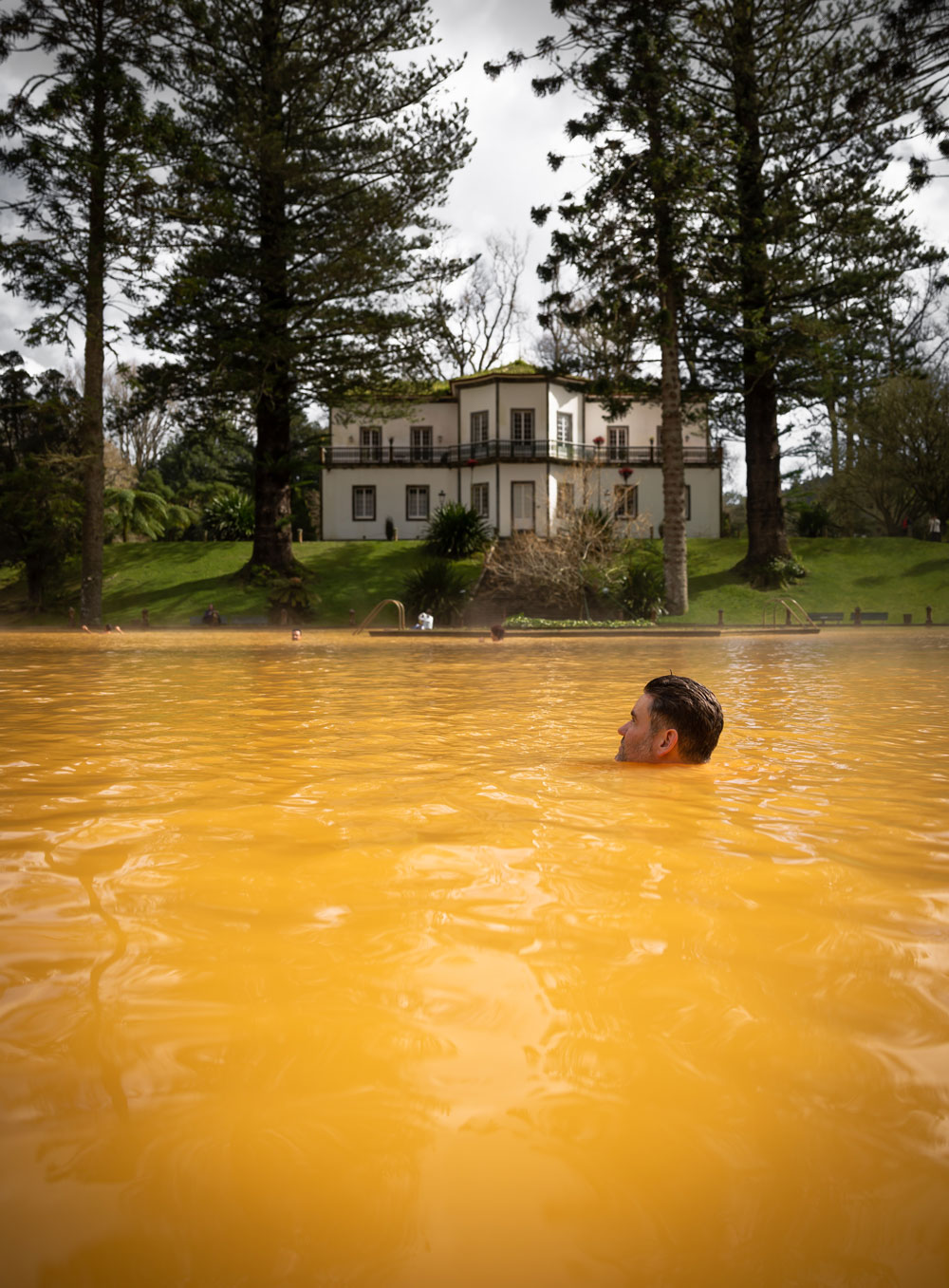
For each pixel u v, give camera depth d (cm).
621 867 158
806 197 2828
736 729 395
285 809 209
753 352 3067
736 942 116
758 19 2712
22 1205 59
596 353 3089
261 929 121
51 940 116
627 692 621
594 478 4356
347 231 2822
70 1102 73
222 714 455
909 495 4053
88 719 428
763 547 3369
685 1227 57
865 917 127
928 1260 54
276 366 2906
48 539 3244
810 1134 68
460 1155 65
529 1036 86
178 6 2466
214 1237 55
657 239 2619
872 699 557
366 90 2778
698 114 2727
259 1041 85
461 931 120
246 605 3241
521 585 3150
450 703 524
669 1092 75
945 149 2273
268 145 2623
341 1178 62
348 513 4584
